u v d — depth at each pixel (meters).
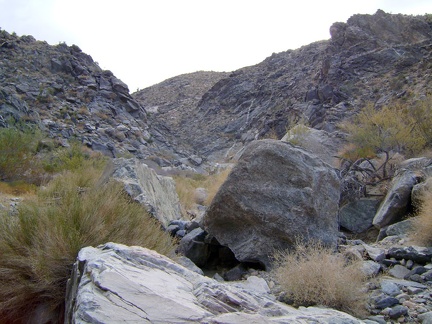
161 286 3.74
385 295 5.01
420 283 5.45
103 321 3.13
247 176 7.10
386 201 8.70
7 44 54.84
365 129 13.91
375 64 44.34
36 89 47.97
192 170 41.97
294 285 5.01
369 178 10.88
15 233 5.62
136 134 48.78
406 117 14.95
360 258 6.21
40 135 27.98
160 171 35.12
